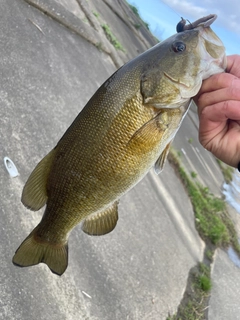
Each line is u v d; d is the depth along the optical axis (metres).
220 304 1.05
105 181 0.33
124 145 0.33
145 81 0.33
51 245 0.35
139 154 0.33
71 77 1.01
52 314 0.52
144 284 0.79
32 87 0.80
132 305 0.71
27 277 0.52
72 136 0.34
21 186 0.60
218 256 1.35
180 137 1.93
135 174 0.33
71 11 1.34
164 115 0.33
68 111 0.89
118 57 1.52
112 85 0.33
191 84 0.33
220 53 0.34
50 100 0.84
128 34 2.13
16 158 0.63
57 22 1.14
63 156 0.34
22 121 0.70
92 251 0.69
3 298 0.47
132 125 0.33
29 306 0.49
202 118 0.34
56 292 0.55
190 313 0.89
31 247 0.34
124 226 0.85
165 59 0.33
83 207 0.34
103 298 0.64
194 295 0.98
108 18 1.88
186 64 0.33
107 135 0.33
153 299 0.79
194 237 1.26
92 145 0.33
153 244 0.92
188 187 1.51
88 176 0.33
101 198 0.34
